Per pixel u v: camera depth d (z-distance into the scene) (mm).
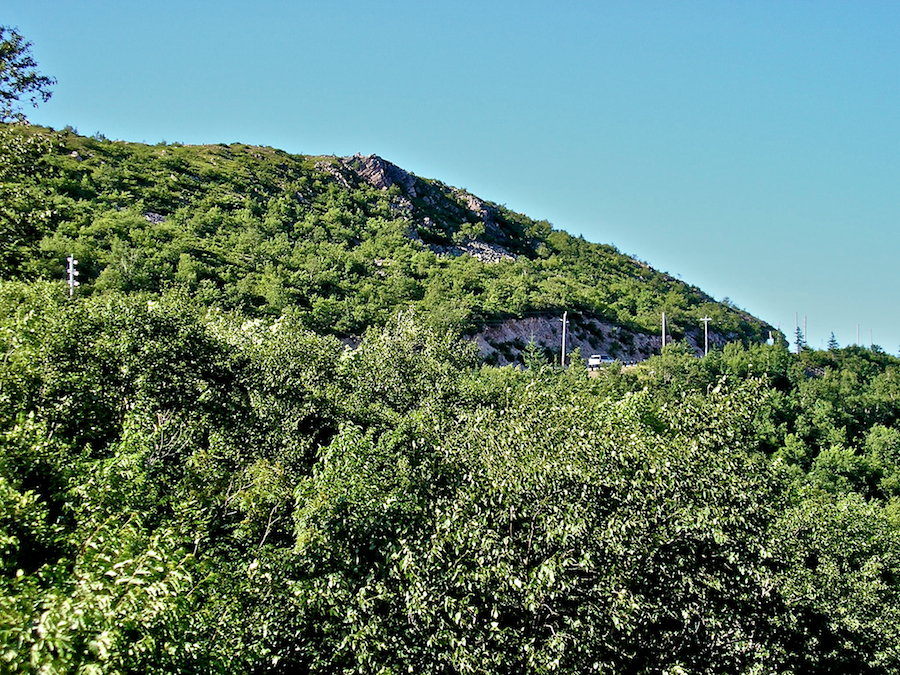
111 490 10648
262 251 85000
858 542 27156
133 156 116375
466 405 26344
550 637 10609
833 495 43094
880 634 22750
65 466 11258
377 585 10945
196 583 8773
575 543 11438
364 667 10281
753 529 14180
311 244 97125
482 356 72688
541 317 88062
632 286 141000
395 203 144250
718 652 13242
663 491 12648
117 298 22500
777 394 66375
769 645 15031
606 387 42344
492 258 135750
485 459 13664
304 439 20234
